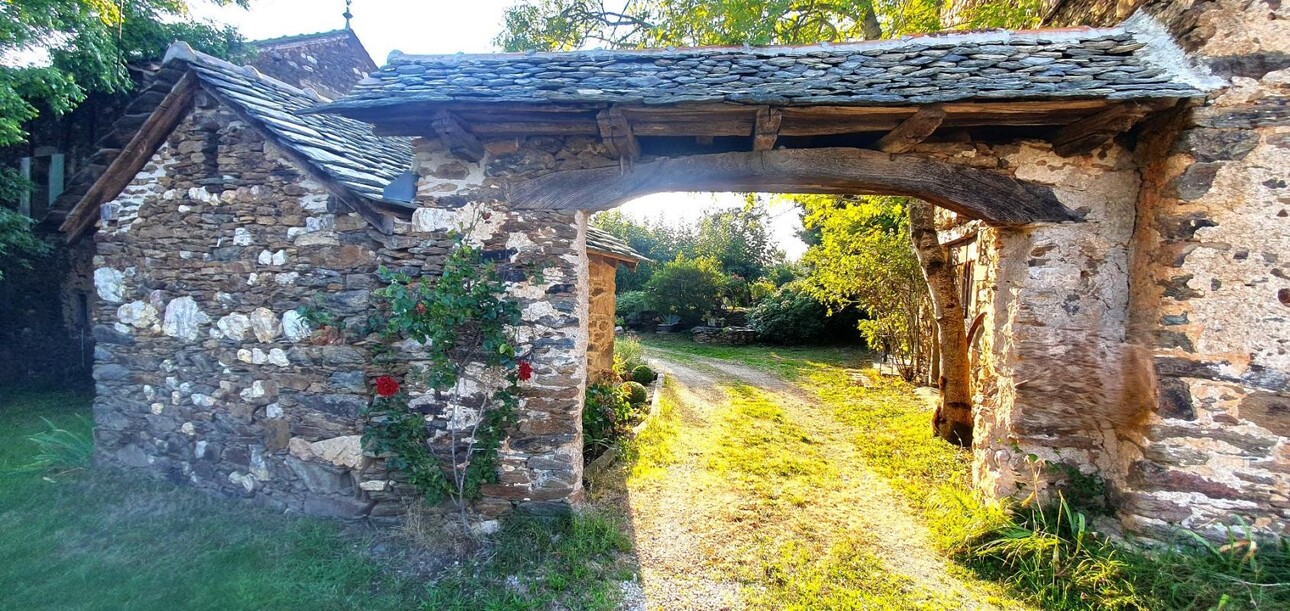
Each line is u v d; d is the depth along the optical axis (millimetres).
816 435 6234
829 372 10836
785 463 5188
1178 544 3100
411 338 3709
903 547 3629
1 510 3943
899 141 3260
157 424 4371
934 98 2809
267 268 3926
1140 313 3254
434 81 3385
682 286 18328
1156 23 3344
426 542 3502
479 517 3697
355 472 3785
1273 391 2941
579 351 3648
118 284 4410
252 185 3957
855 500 4383
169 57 4066
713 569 3354
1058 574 3061
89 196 4480
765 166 3467
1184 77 2963
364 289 3729
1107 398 3389
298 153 3609
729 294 20094
